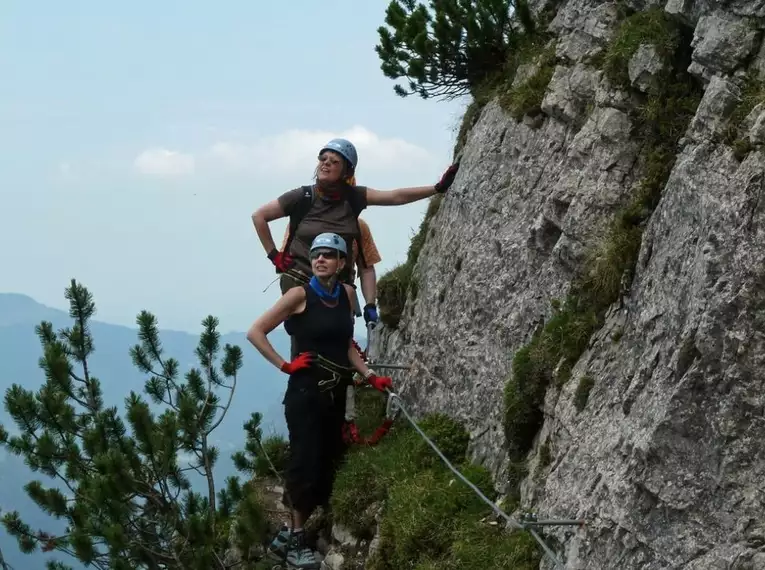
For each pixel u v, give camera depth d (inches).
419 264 696.4
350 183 611.8
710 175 378.6
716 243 355.9
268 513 628.7
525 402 482.9
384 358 708.0
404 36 705.6
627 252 446.6
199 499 585.0
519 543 441.1
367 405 669.3
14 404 625.3
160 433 585.6
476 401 557.0
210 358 633.6
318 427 570.9
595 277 462.3
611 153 491.8
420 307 657.6
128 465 580.4
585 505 390.3
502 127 609.6
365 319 612.7
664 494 351.6
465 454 550.6
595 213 488.1
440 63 701.3
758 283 339.0
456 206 637.9
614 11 540.7
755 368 336.5
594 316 458.3
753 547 324.2
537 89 587.5
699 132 402.9
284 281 607.8
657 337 390.3
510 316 539.5
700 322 352.2
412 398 627.8
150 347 633.6
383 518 529.7
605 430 401.1
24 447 621.6
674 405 353.7
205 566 563.8
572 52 556.1
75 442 624.4
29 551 614.5
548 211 514.9
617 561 367.6
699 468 346.0
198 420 611.8
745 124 377.7
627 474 370.0
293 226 610.9
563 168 520.7
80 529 579.2
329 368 563.5
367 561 518.6
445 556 477.4
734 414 338.3
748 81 395.2
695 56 422.9
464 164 639.1
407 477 543.2
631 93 494.6
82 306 655.8
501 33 681.6
